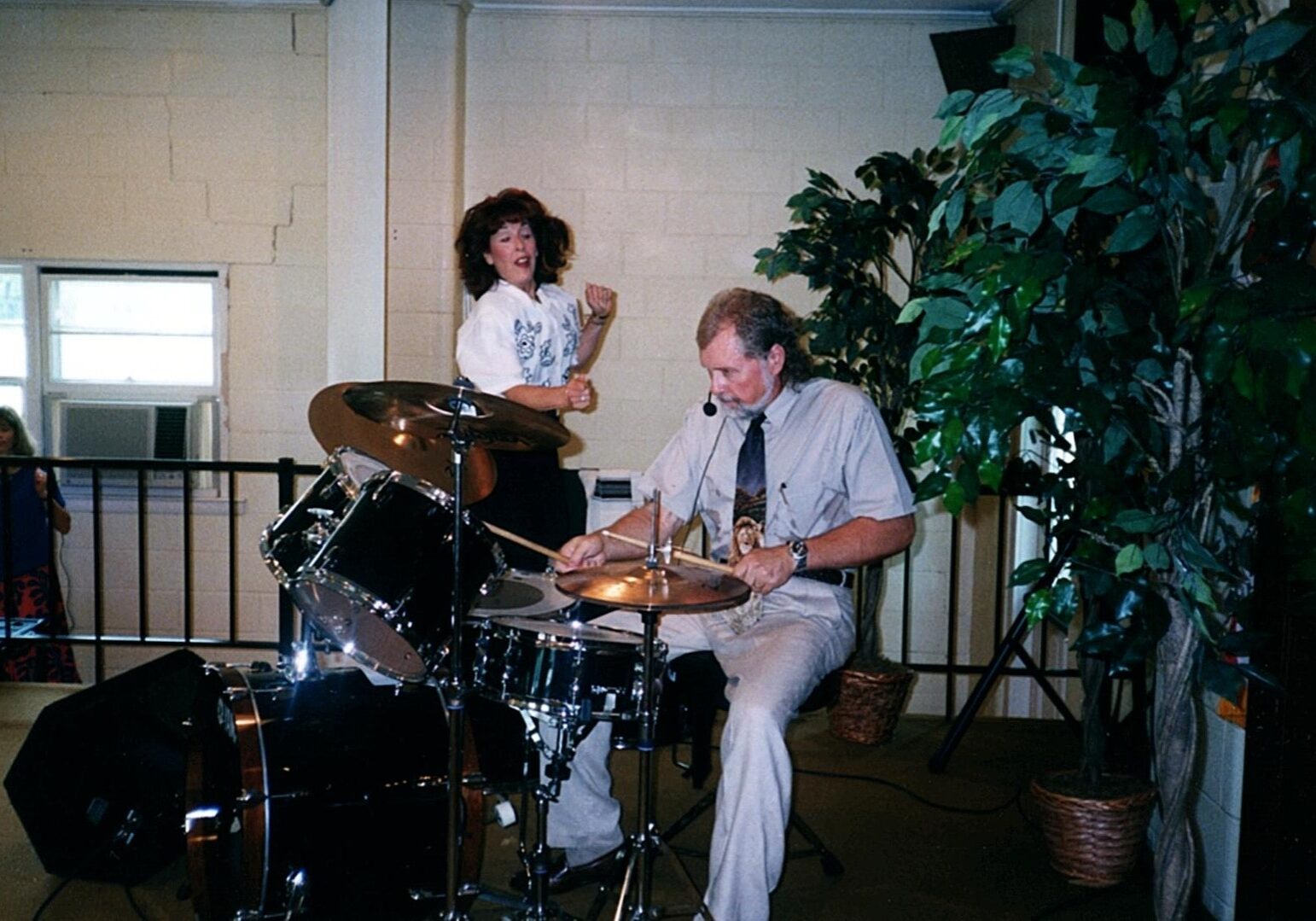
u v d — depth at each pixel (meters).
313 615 2.61
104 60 5.11
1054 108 2.19
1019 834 3.30
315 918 2.49
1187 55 2.15
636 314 5.09
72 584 5.29
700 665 2.80
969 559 5.10
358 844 2.48
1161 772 2.50
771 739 2.46
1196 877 2.95
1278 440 1.99
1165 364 2.31
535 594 2.75
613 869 2.61
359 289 4.81
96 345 5.29
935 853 3.17
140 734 2.99
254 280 5.21
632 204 5.05
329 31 4.75
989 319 2.11
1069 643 4.55
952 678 4.25
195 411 5.28
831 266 3.97
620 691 2.37
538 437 2.66
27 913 2.79
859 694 3.92
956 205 2.30
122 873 2.91
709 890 2.47
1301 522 1.97
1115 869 2.95
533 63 5.00
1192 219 2.19
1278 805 2.52
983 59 4.64
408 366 5.00
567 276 5.09
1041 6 4.39
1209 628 2.42
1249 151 2.22
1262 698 2.55
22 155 5.17
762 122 5.00
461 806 2.47
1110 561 2.44
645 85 5.00
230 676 2.63
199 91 5.12
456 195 4.96
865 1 4.84
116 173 5.17
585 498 4.01
